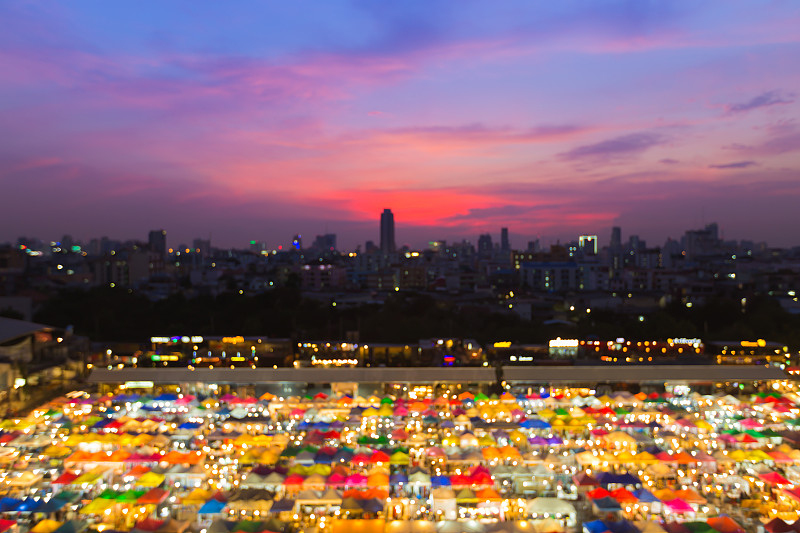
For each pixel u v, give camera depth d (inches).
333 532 1460.4
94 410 2684.5
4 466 2028.8
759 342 4060.0
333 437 2233.0
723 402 2588.6
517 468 1863.9
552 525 1489.9
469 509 1658.5
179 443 2218.3
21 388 2906.0
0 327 3186.5
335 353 4160.9
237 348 4180.6
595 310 6220.5
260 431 2311.8
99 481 1815.9
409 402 2726.4
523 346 4109.3
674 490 1788.9
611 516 1643.7
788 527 1451.8
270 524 1493.6
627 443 2112.5
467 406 2635.3
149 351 4183.1
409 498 1750.7
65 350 3555.6
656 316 4923.7
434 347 4266.7
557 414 2415.1
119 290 6264.8
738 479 1827.0
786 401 2650.1
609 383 3036.4
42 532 1455.5
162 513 1669.5
